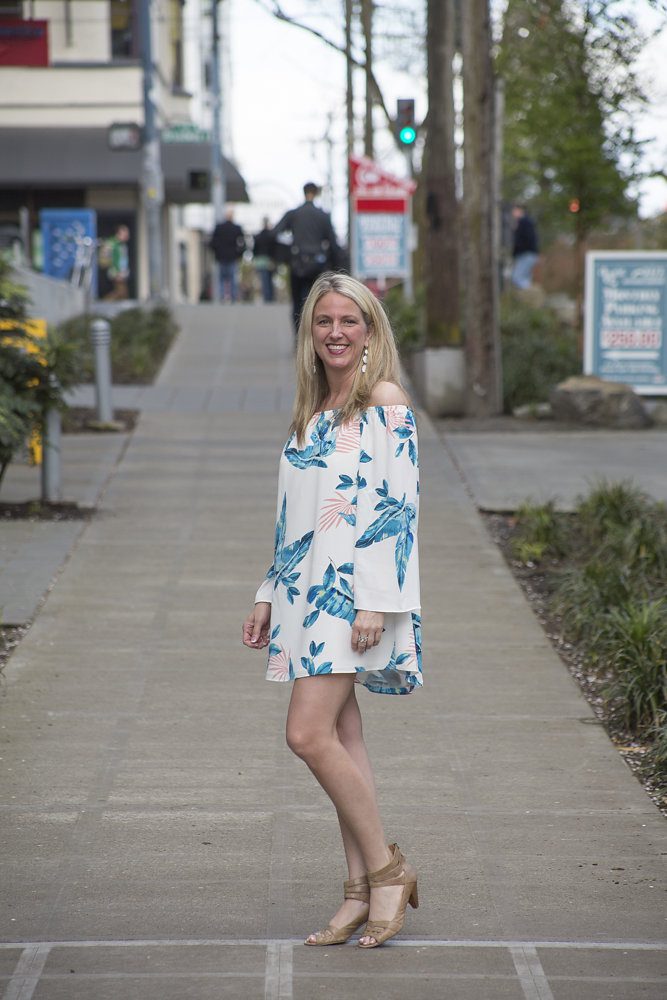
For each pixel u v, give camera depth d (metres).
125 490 17.69
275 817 7.89
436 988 5.82
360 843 6.23
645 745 9.26
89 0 49.78
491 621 12.23
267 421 23.30
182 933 6.38
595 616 11.65
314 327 6.20
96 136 50.22
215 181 55.31
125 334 30.95
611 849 7.46
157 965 6.02
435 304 25.09
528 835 7.66
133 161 49.72
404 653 6.06
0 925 6.43
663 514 15.65
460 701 10.12
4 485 17.80
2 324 16.11
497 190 26.72
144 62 38.06
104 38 50.16
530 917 6.59
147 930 6.41
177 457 19.98
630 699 9.59
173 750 8.98
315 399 6.28
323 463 6.07
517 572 14.05
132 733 9.30
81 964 6.02
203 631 11.78
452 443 21.61
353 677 6.10
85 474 18.59
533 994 5.76
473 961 6.09
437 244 25.08
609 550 14.12
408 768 8.73
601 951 6.19
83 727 9.40
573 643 11.69
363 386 6.11
